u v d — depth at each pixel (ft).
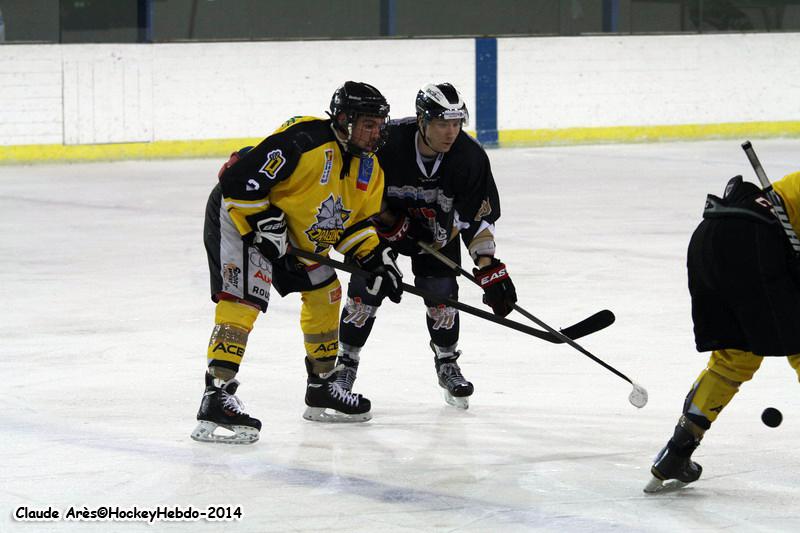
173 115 148.56
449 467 38.11
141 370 51.26
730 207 34.60
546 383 49.14
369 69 157.58
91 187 123.13
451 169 44.16
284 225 40.75
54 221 99.40
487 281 44.21
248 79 151.64
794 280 33.96
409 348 55.52
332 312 43.32
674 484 35.83
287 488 35.88
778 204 33.94
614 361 52.85
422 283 46.55
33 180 128.77
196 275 75.31
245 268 41.16
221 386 40.93
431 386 49.03
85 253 83.51
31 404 45.55
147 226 96.68
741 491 35.68
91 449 39.73
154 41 149.79
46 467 37.73
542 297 67.46
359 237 42.75
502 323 42.37
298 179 40.42
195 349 55.42
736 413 44.27
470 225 45.16
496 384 49.08
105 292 69.62
